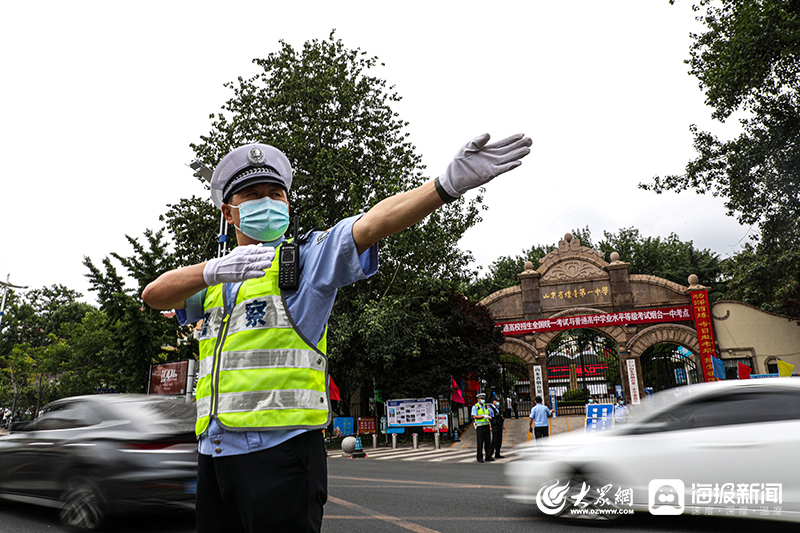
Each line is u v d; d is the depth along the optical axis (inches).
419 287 709.9
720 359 840.3
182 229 716.0
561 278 949.2
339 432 765.9
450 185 42.0
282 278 50.3
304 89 711.7
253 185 57.5
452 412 786.2
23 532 202.2
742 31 537.6
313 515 48.4
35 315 1744.6
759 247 738.8
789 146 593.0
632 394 867.4
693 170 658.2
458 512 227.6
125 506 190.4
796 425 178.1
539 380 917.8
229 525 51.1
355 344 743.1
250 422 47.4
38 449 223.6
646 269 1601.9
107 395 231.9
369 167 738.2
